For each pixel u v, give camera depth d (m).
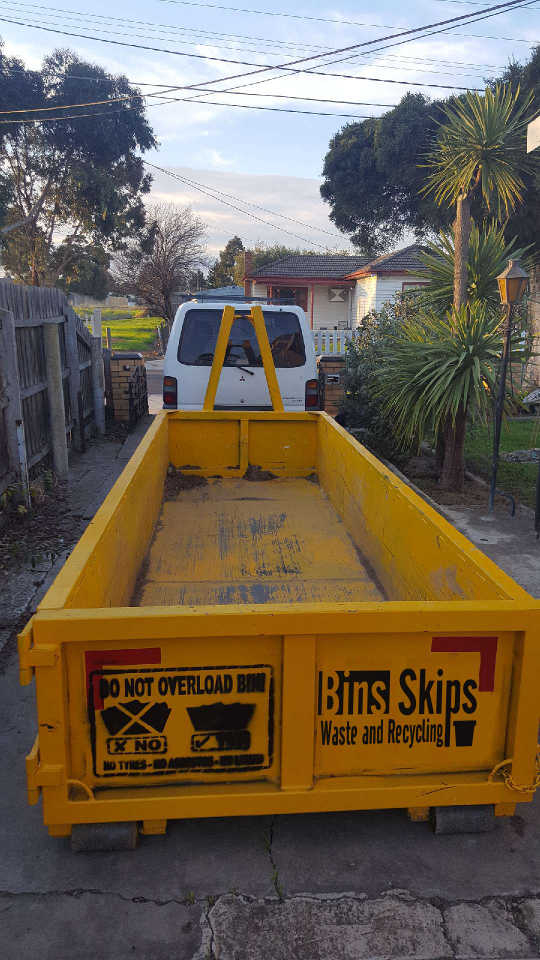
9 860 2.37
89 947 2.03
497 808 2.45
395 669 2.28
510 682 2.33
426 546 3.11
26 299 7.16
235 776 2.33
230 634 2.14
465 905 2.19
